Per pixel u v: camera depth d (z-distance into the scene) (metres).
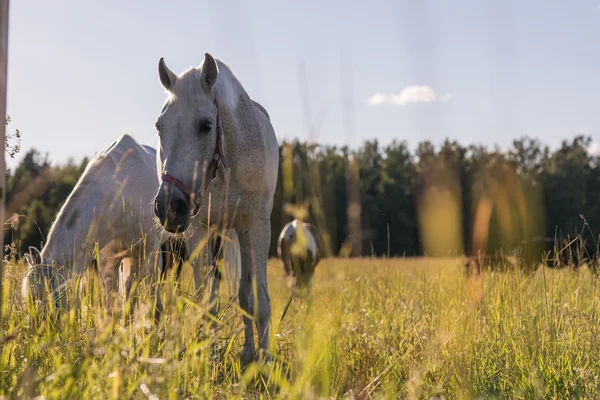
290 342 3.86
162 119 4.12
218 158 4.22
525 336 3.76
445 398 2.85
